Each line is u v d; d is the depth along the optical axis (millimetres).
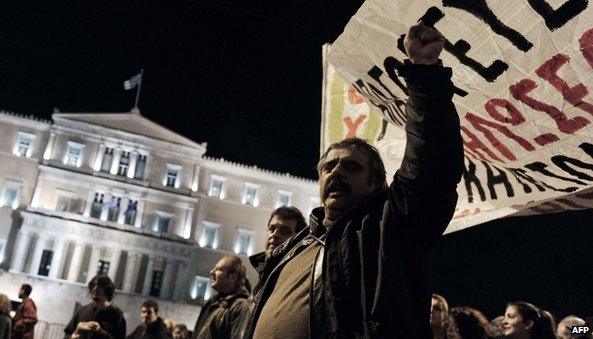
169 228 45062
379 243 2172
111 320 7172
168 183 46219
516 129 2918
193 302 44281
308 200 48719
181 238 44969
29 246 41156
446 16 2680
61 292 40375
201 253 45625
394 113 3391
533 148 2953
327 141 4965
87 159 44250
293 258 2562
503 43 2607
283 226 4473
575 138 2729
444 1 2639
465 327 5465
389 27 2873
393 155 4477
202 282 45094
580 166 2852
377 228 2225
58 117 44188
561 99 2611
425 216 2086
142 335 7938
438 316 5082
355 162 2406
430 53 2092
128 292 42344
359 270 2166
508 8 2502
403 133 4473
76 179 43531
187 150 46688
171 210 45500
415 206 2078
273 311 2338
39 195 42375
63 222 42000
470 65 2779
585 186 2977
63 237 41938
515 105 2799
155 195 45250
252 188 48438
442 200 2074
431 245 2160
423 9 2723
